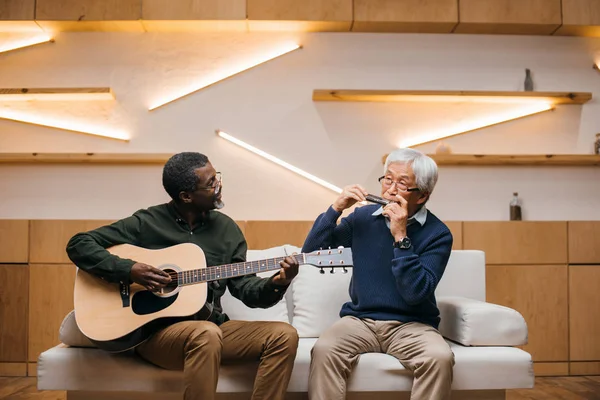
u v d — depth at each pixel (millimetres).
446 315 2443
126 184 3945
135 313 2062
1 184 3928
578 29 3990
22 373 3590
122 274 2045
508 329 2277
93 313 2061
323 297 2596
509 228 3709
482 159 3875
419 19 3881
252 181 3992
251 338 2088
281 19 3850
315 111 4031
